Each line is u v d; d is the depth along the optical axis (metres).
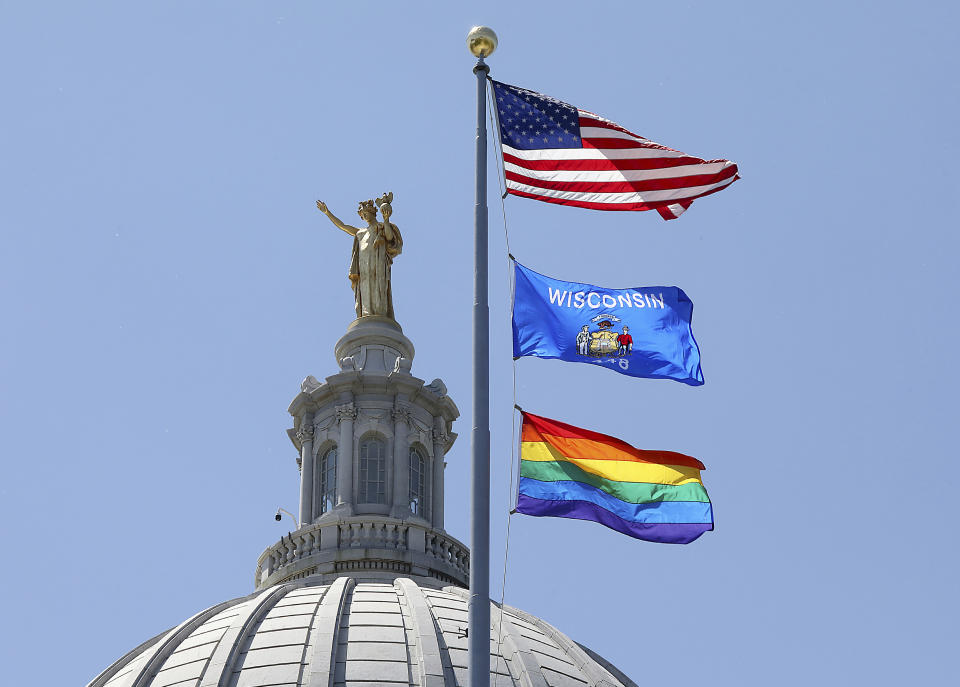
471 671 107.81
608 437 137.75
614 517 135.25
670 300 140.62
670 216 145.25
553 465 135.25
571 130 144.00
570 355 137.25
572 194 142.50
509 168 141.62
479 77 132.12
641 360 138.38
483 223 124.75
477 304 121.38
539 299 138.88
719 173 142.88
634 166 142.88
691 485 137.38
